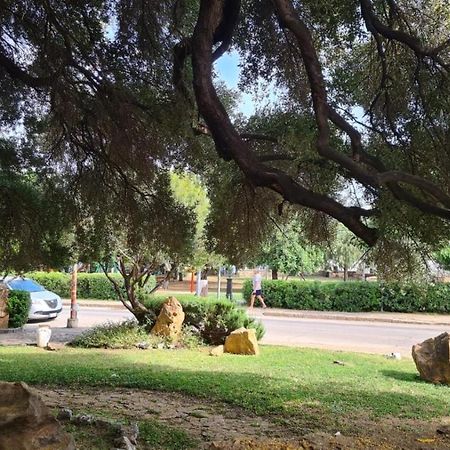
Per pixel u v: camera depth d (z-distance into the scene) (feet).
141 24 20.47
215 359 39.81
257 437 21.01
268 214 22.30
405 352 47.55
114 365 36.47
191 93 19.70
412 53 18.11
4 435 12.71
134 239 25.70
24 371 33.50
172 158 22.95
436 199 12.84
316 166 15.75
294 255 104.94
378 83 18.99
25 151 25.26
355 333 61.05
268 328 63.98
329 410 25.58
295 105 19.57
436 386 31.86
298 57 19.81
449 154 16.51
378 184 11.63
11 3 19.30
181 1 19.52
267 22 20.07
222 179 22.31
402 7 18.76
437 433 22.22
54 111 21.38
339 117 13.32
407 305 81.46
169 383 30.71
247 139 18.26
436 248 15.24
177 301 48.06
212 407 26.21
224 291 122.31
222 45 16.53
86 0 19.88
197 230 30.94
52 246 27.12
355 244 17.49
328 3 18.30
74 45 20.68
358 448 19.40
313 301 84.89
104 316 75.51
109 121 21.59
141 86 21.15
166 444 19.72
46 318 67.67
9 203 25.13
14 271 28.48
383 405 26.73
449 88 16.88
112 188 24.57
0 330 56.29
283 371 35.27
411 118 17.57
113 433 18.26
